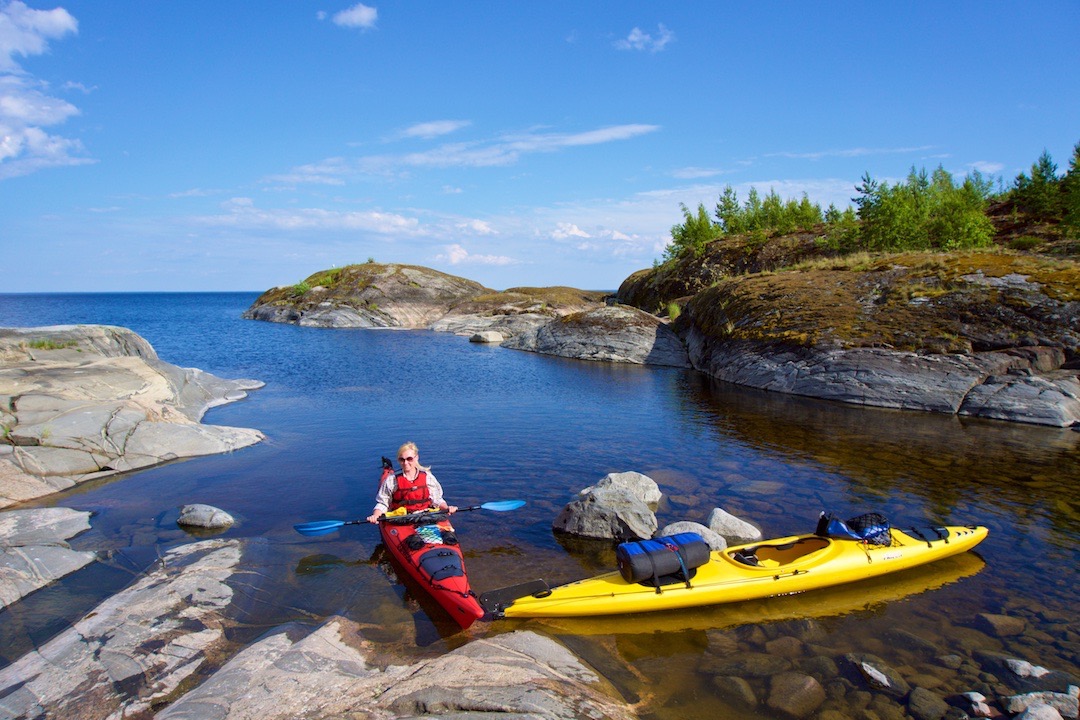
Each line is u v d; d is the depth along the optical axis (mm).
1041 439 13430
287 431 14406
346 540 8250
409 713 4465
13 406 11320
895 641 5859
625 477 9750
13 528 8094
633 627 6180
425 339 40000
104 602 6254
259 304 62656
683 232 51469
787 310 22125
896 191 30625
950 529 7820
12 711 4648
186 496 9930
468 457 12117
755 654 5676
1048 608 6434
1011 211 33625
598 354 29703
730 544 7992
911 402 16938
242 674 4980
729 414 16250
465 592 6223
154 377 15555
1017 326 17062
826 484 10391
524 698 4578
